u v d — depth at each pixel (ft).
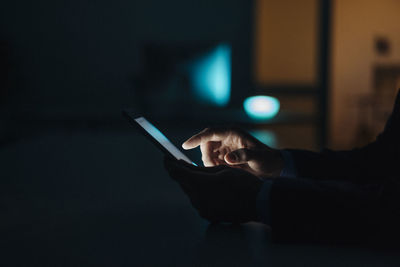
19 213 3.91
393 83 13.79
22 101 24.72
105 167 6.93
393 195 2.67
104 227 3.42
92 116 18.15
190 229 3.35
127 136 12.43
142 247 2.92
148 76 18.98
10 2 25.00
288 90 21.02
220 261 2.63
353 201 2.73
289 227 2.84
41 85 25.45
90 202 4.36
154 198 4.56
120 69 25.34
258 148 3.56
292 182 2.88
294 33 21.75
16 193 4.83
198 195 3.12
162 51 18.97
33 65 25.36
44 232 3.28
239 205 3.07
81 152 8.89
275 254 2.75
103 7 25.04
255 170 3.51
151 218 3.70
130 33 25.08
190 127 16.83
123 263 2.61
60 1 25.05
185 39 24.80
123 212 3.92
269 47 22.07
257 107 17.63
